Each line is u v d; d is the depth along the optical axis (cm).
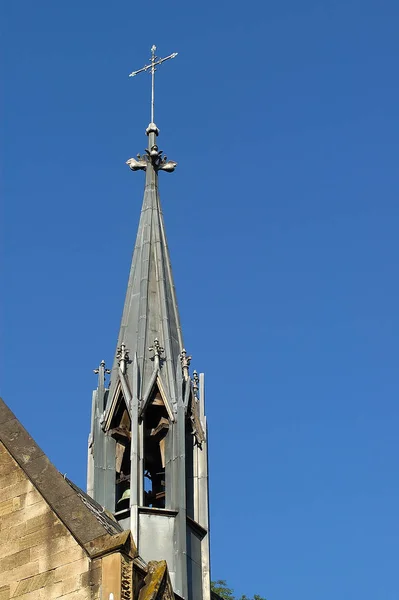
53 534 2766
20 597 2708
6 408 3044
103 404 4203
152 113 4956
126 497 4038
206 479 4100
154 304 4419
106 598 2631
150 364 4225
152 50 5028
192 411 4181
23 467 2888
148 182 4806
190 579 3844
